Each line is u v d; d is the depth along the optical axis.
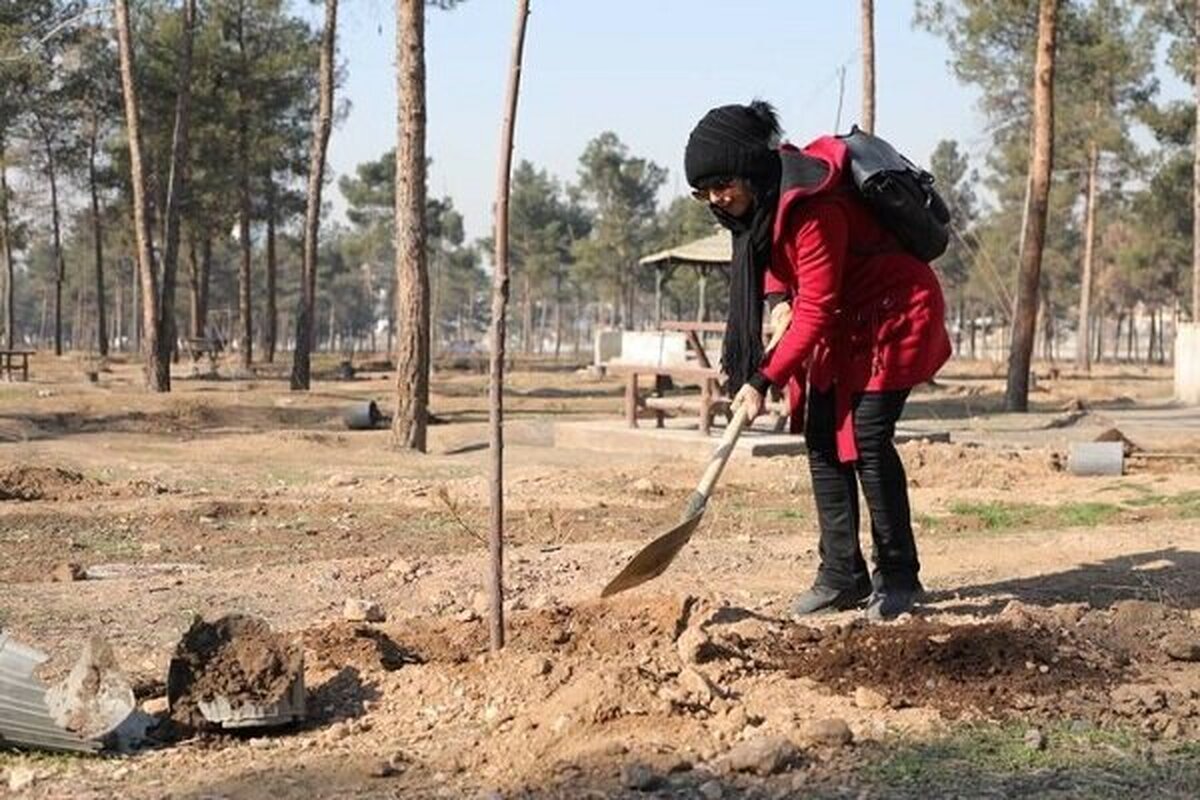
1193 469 14.75
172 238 31.00
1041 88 27.25
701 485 5.58
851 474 6.45
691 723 4.71
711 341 25.48
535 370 52.34
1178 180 50.50
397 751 4.61
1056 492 12.49
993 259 74.94
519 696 4.98
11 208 56.84
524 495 12.40
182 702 4.84
